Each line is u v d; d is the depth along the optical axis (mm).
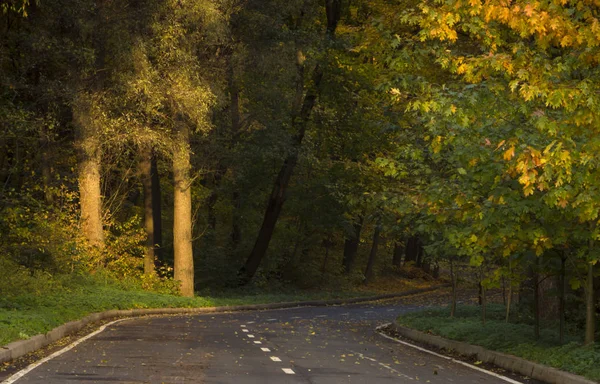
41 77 36188
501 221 17125
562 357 17141
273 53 44250
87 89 38500
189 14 38625
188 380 13977
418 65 17281
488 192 17375
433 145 16016
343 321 36875
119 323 29156
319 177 60625
